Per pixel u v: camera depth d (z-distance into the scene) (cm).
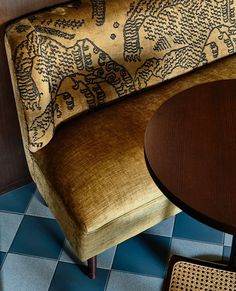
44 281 170
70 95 167
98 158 155
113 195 148
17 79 152
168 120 137
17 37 150
